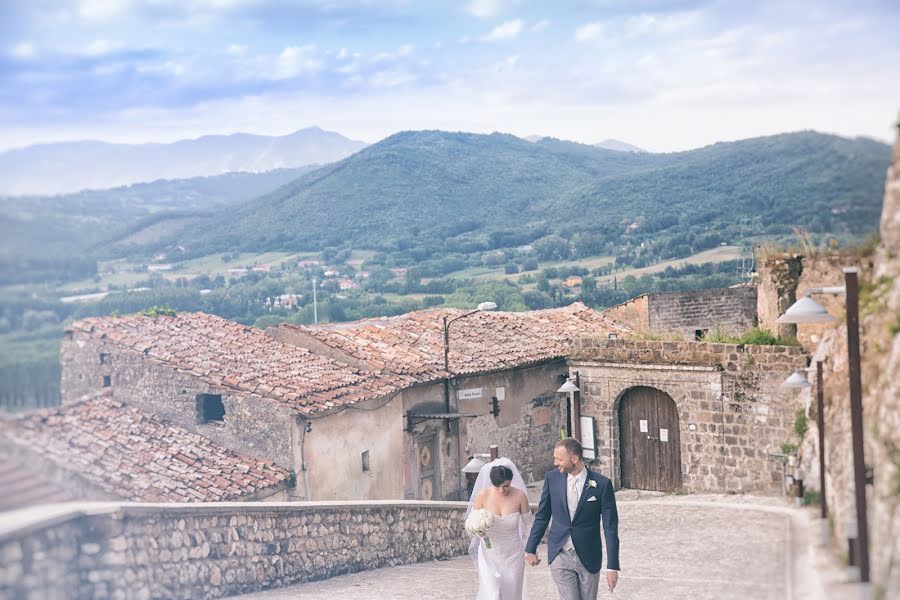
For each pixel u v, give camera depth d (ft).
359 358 65.82
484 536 29.68
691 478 61.93
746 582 26.11
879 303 25.80
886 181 24.97
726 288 82.74
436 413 67.26
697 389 61.16
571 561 26.08
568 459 26.32
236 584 32.81
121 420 52.29
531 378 75.77
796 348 55.83
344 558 40.50
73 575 24.09
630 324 84.33
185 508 29.66
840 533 26.09
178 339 60.64
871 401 25.31
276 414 54.60
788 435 55.57
